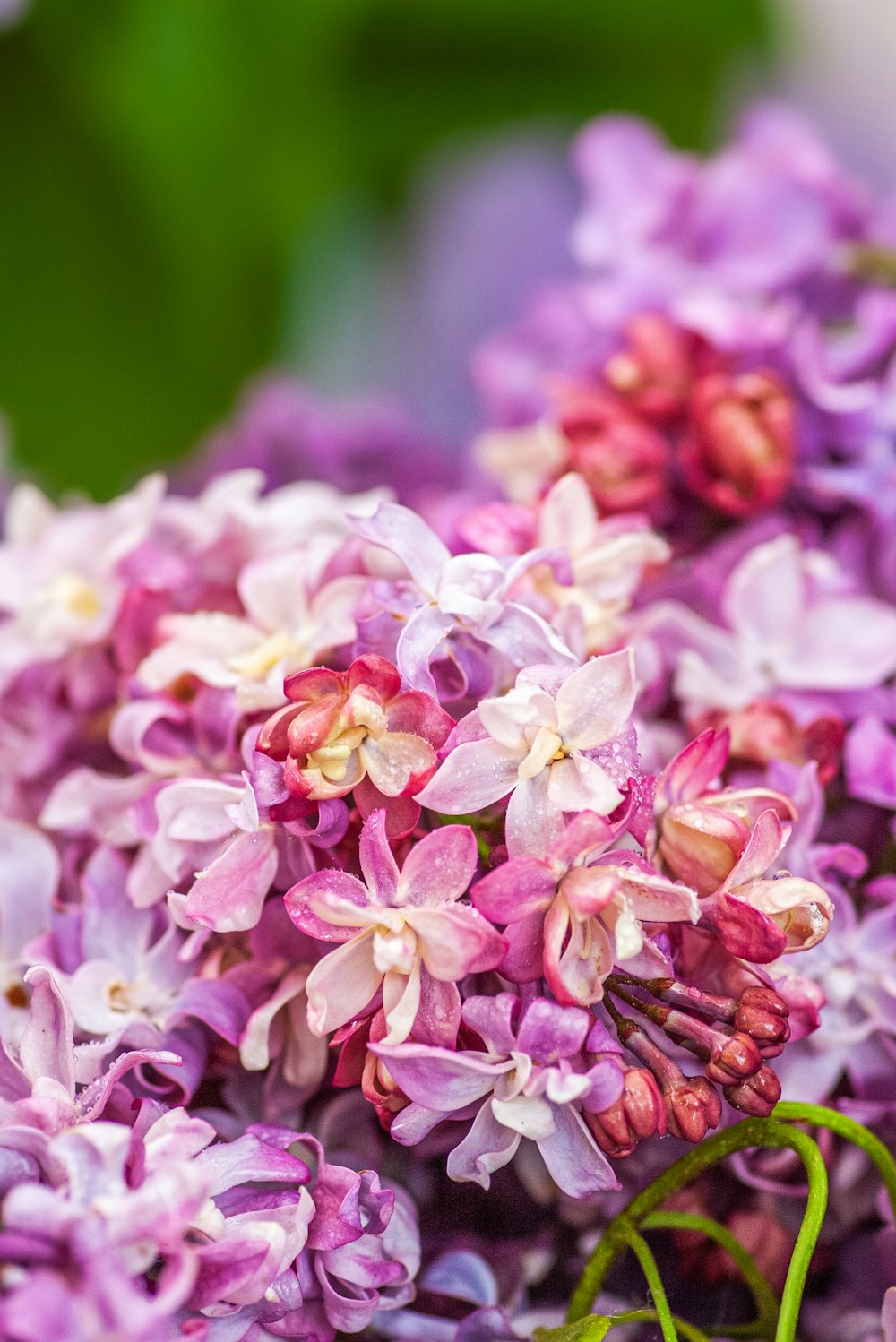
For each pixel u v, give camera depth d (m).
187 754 0.39
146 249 0.68
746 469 0.43
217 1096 0.38
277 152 0.69
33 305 0.67
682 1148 0.38
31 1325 0.33
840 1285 0.39
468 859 0.36
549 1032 0.36
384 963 0.35
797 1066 0.39
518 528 0.39
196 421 0.69
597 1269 0.37
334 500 0.44
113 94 0.65
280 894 0.38
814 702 0.42
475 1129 0.36
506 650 0.37
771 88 0.82
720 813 0.37
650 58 0.72
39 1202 0.34
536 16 0.70
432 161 0.74
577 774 0.36
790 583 0.42
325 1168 0.37
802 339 0.44
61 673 0.41
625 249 0.48
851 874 0.39
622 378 0.44
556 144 0.79
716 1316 0.39
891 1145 0.39
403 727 0.36
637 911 0.36
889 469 0.44
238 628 0.39
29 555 0.42
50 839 0.41
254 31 0.67
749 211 0.47
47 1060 0.36
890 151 0.94
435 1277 0.38
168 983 0.39
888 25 0.94
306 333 0.77
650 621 0.41
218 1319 0.36
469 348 0.82
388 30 0.69
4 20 0.58
